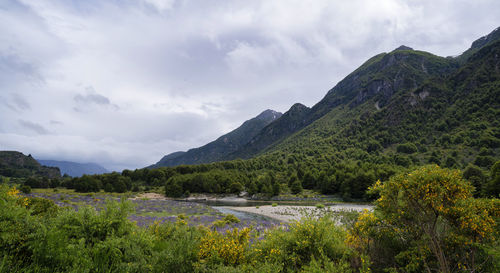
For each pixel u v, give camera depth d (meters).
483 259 5.71
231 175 118.00
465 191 5.64
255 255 7.00
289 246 7.12
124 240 5.71
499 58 158.88
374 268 6.62
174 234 8.34
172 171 132.88
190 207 48.00
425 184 5.80
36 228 5.24
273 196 87.75
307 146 197.38
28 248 4.65
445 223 6.36
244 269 5.90
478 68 168.88
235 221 28.27
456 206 5.73
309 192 91.19
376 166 91.75
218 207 59.28
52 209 10.49
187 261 5.92
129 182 113.50
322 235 7.00
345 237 7.82
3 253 4.52
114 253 5.28
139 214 31.66
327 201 73.12
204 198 95.50
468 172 53.38
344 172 91.75
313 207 52.38
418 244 6.11
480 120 123.56
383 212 6.94
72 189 99.56
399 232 6.94
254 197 92.56
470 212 5.52
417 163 103.62
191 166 143.00
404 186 6.13
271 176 110.19
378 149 147.38
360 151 151.12
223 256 6.56
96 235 5.79
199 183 105.19
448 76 196.00
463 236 5.79
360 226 7.46
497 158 84.06
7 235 4.55
